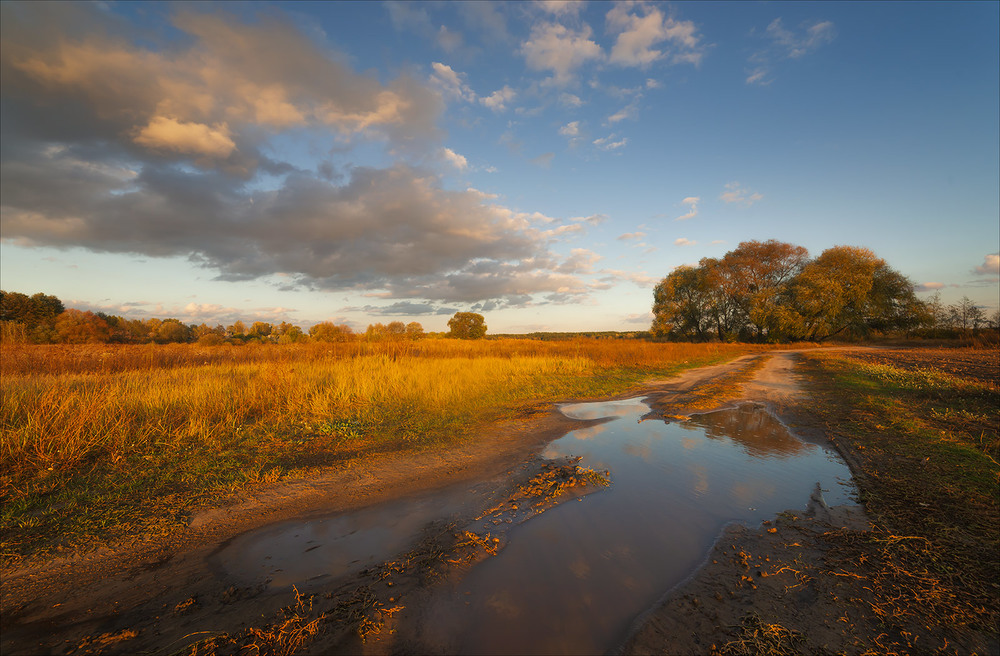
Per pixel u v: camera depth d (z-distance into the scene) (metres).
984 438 6.46
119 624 2.76
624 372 17.34
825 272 45.62
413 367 14.41
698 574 3.32
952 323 40.31
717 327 51.78
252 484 5.23
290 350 19.16
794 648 2.50
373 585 3.20
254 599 3.03
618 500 4.80
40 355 13.80
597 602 2.98
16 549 3.65
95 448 6.09
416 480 5.46
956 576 3.18
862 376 14.59
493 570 3.40
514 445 7.06
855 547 3.66
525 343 26.83
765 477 5.50
